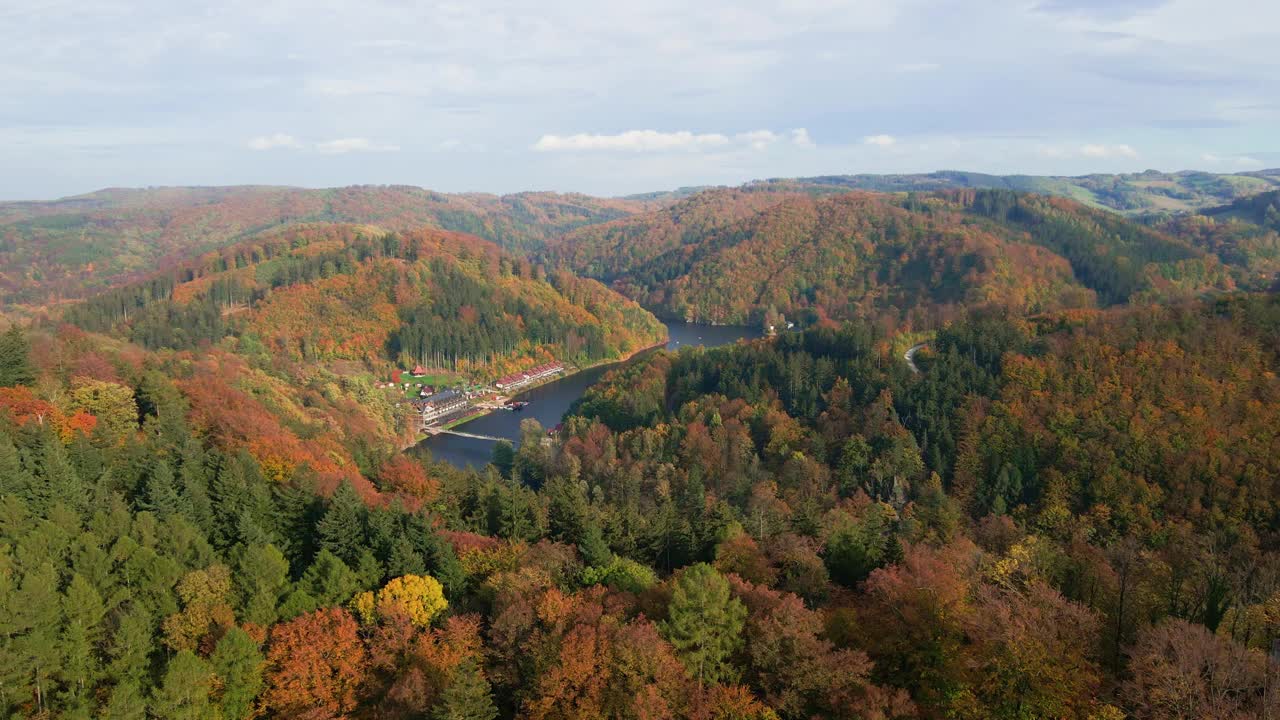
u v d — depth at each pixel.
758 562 86.38
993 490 157.88
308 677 64.06
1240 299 194.38
